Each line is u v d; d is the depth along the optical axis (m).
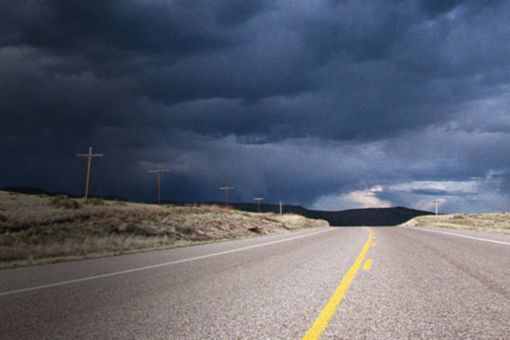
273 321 4.93
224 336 4.34
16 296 6.53
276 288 7.11
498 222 57.62
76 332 4.51
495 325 4.73
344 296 6.41
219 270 9.42
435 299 6.16
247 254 13.22
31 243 16.84
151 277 8.45
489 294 6.50
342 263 10.61
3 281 8.07
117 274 8.91
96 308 5.65
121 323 4.86
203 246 17.02
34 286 7.44
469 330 4.54
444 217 79.69
